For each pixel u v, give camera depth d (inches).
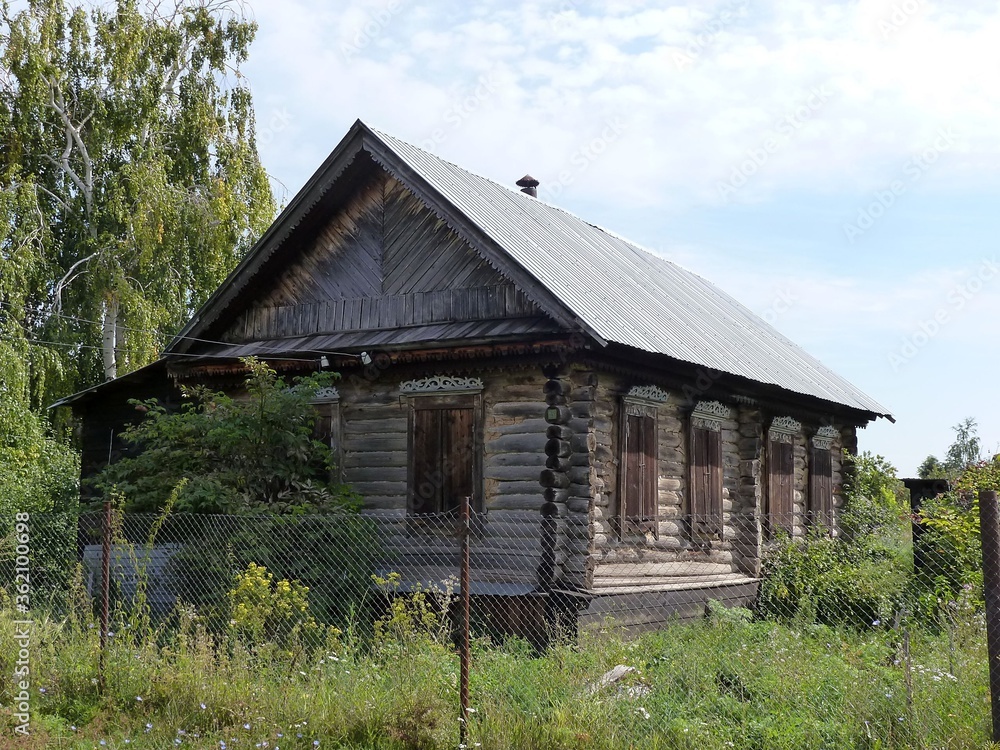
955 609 420.8
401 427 600.4
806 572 654.5
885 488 952.9
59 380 1005.8
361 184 651.5
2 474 794.2
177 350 687.1
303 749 331.9
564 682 367.9
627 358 554.6
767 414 723.4
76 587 453.4
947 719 311.0
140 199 1009.5
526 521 543.5
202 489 524.4
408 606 521.0
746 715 350.9
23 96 992.2
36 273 1000.2
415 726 334.6
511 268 543.2
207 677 377.7
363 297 646.5
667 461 617.6
